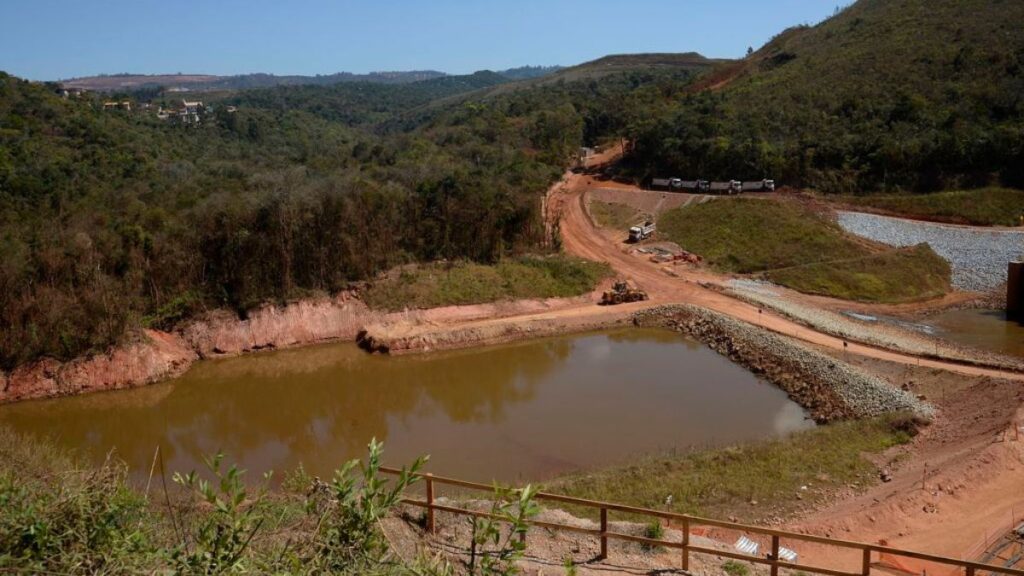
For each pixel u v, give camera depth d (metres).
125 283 41.88
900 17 98.62
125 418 35.66
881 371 37.00
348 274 49.53
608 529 17.20
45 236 40.19
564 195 75.75
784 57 108.12
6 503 7.59
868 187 67.62
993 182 64.19
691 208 67.56
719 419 33.22
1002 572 13.05
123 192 49.88
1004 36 80.25
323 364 43.25
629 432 31.80
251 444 31.97
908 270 55.06
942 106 71.81
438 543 14.98
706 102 88.75
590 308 51.44
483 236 55.31
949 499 21.47
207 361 43.31
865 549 13.76
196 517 11.16
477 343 46.34
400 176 58.91
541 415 34.22
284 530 9.80
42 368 38.09
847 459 25.84
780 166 70.75
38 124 63.34
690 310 49.28
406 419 34.59
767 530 14.16
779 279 55.12
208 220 45.72
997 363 36.34
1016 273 48.28
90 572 7.19
